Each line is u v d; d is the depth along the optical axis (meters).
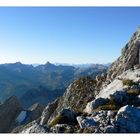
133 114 26.81
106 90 49.66
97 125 25.91
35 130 26.55
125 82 46.91
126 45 88.06
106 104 34.00
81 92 81.00
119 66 82.31
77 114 29.64
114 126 25.19
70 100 82.12
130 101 34.41
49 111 94.19
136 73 51.59
